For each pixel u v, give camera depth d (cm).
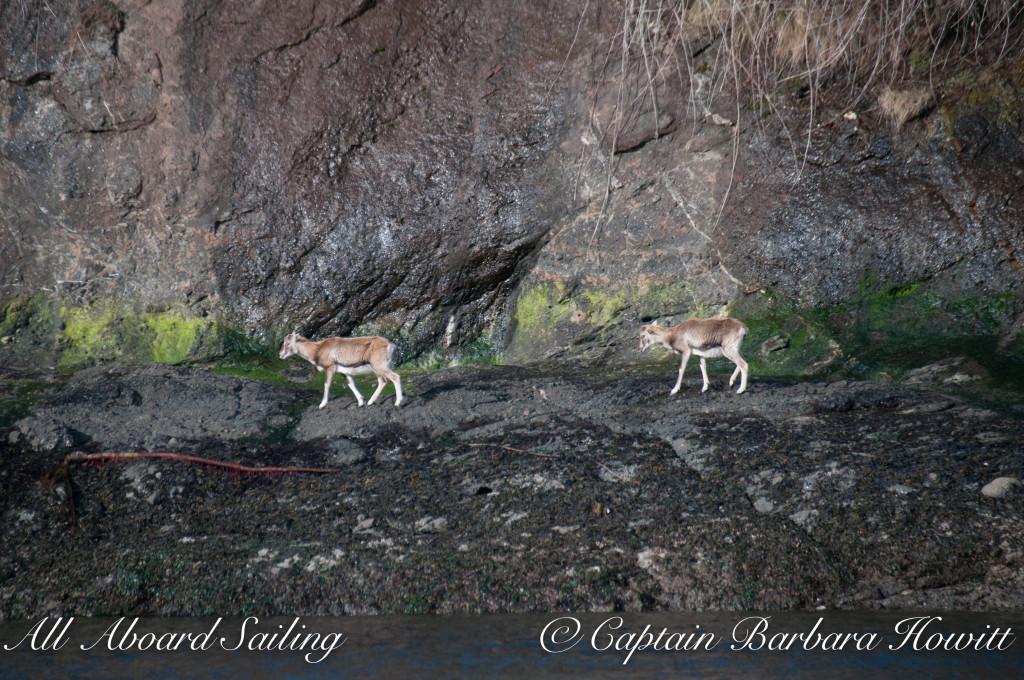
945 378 886
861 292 1088
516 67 1090
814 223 1101
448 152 1124
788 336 1050
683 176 1116
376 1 1061
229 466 725
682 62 1054
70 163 1091
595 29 1056
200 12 1046
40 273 1127
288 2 1052
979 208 1050
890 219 1081
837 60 1040
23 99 1068
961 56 1048
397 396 870
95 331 1117
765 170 1100
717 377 943
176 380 938
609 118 1088
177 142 1093
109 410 855
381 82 1098
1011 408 770
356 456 754
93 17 1037
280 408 896
